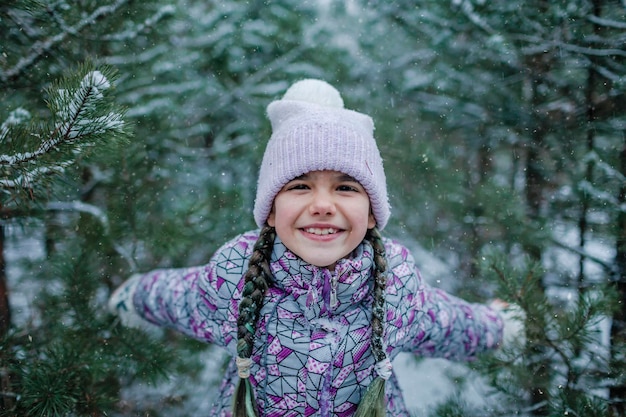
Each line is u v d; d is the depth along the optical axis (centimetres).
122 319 154
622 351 148
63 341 152
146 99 244
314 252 114
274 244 126
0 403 142
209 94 318
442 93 343
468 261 297
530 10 238
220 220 258
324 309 124
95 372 145
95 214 190
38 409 127
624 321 171
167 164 254
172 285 149
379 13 352
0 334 151
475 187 311
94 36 169
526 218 258
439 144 366
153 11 193
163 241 206
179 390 225
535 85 270
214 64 322
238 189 284
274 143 120
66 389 134
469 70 313
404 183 311
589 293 153
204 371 243
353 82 354
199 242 242
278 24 343
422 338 142
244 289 121
